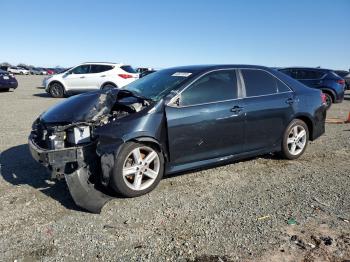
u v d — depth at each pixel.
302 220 3.93
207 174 5.41
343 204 4.37
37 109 12.61
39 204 4.32
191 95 4.93
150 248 3.37
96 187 4.60
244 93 5.45
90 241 3.49
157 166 4.70
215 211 4.15
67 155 4.24
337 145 7.40
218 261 3.15
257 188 4.89
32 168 5.66
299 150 6.25
